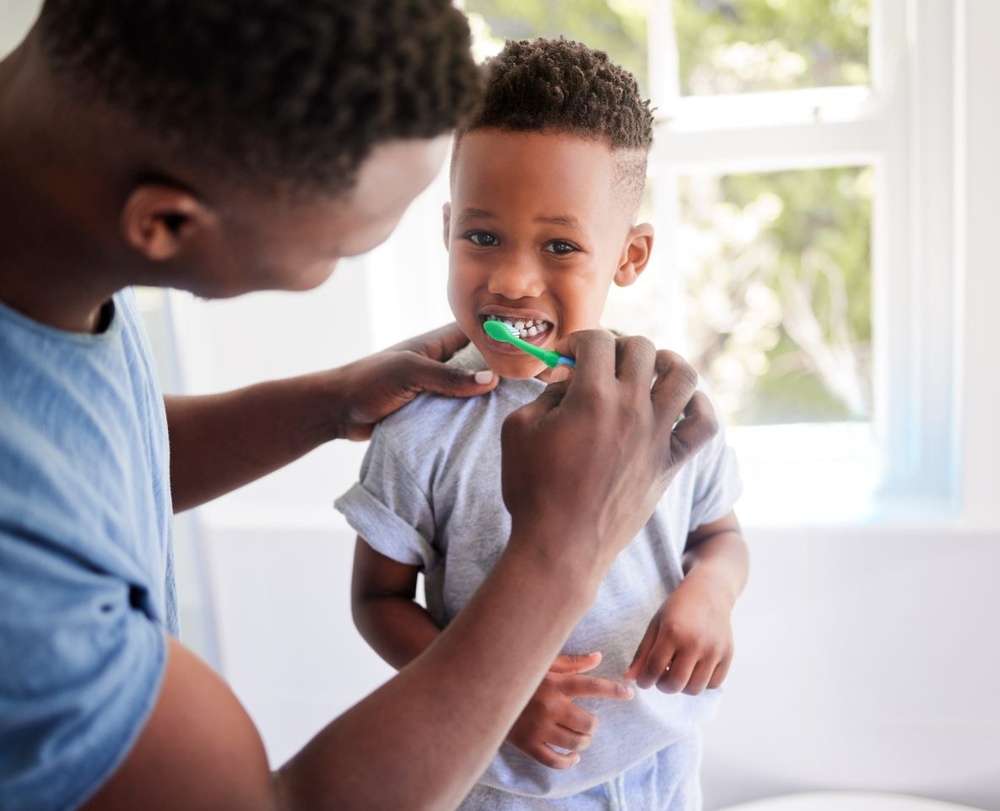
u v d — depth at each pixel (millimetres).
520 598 542
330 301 1388
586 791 854
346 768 517
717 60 1427
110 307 595
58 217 491
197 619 1429
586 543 558
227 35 435
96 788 467
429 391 833
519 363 805
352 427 857
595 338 628
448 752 524
